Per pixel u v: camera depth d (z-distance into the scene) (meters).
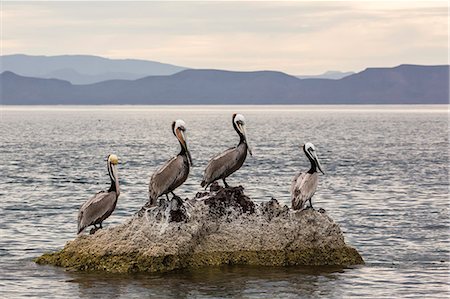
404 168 68.25
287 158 77.00
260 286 24.50
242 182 54.16
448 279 25.70
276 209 27.41
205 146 98.44
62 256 27.09
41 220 37.06
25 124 196.62
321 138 122.56
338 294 23.88
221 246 26.77
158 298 23.33
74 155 83.69
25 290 24.08
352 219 38.19
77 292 23.86
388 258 29.02
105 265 26.06
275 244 26.92
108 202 27.44
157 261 25.91
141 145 103.06
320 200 45.12
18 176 59.53
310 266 26.86
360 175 61.16
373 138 124.50
